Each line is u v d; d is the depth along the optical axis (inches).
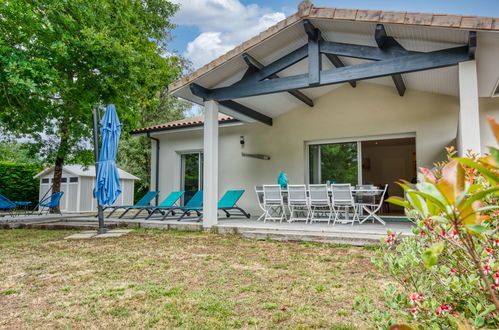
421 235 67.9
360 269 158.7
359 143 347.9
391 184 534.3
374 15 193.5
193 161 451.2
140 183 816.9
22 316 109.5
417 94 315.3
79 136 465.7
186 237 257.6
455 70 237.9
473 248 38.2
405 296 62.3
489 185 63.4
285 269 161.8
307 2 213.5
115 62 370.6
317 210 311.1
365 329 95.1
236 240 241.9
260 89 253.0
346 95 348.8
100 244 233.9
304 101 342.6
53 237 270.2
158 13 666.2
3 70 291.7
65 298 125.6
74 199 622.8
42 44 348.8
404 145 528.4
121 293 129.6
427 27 182.4
